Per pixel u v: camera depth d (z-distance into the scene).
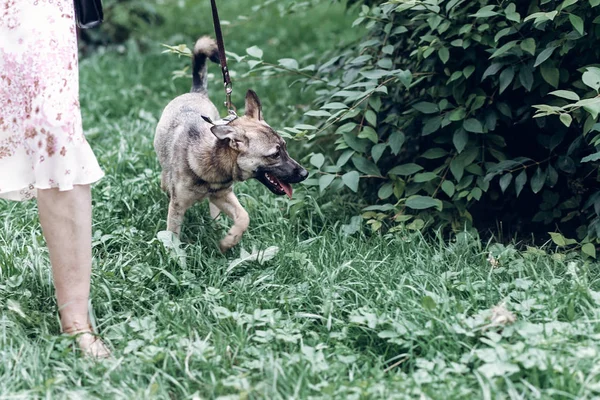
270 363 3.01
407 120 4.77
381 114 4.97
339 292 3.75
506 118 4.52
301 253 4.11
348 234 4.48
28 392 2.88
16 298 3.67
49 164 3.20
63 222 3.29
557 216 4.53
